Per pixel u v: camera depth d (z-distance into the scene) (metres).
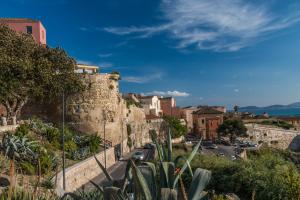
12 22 58.53
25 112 49.59
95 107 50.06
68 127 47.41
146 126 78.88
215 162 21.34
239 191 18.73
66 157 31.86
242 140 87.38
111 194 4.91
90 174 31.81
